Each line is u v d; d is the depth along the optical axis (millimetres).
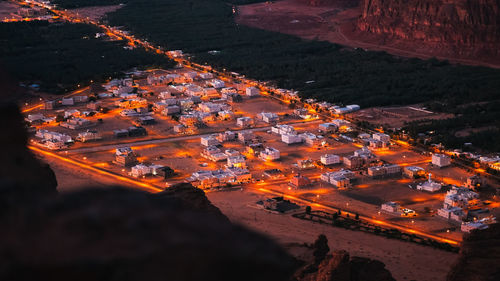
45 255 11398
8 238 11477
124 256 11680
